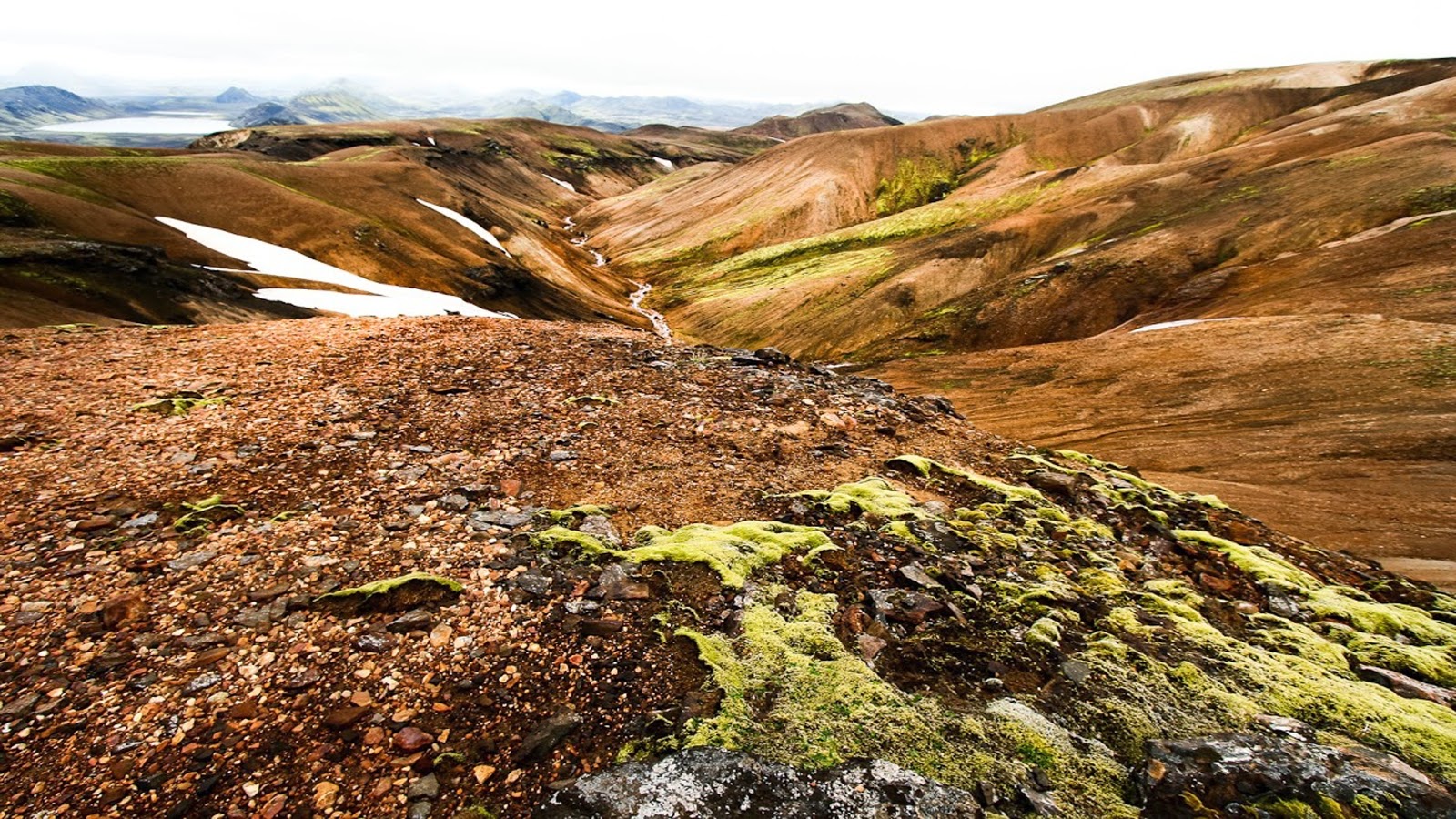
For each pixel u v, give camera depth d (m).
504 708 5.87
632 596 7.36
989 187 175.00
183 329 17.95
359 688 5.95
